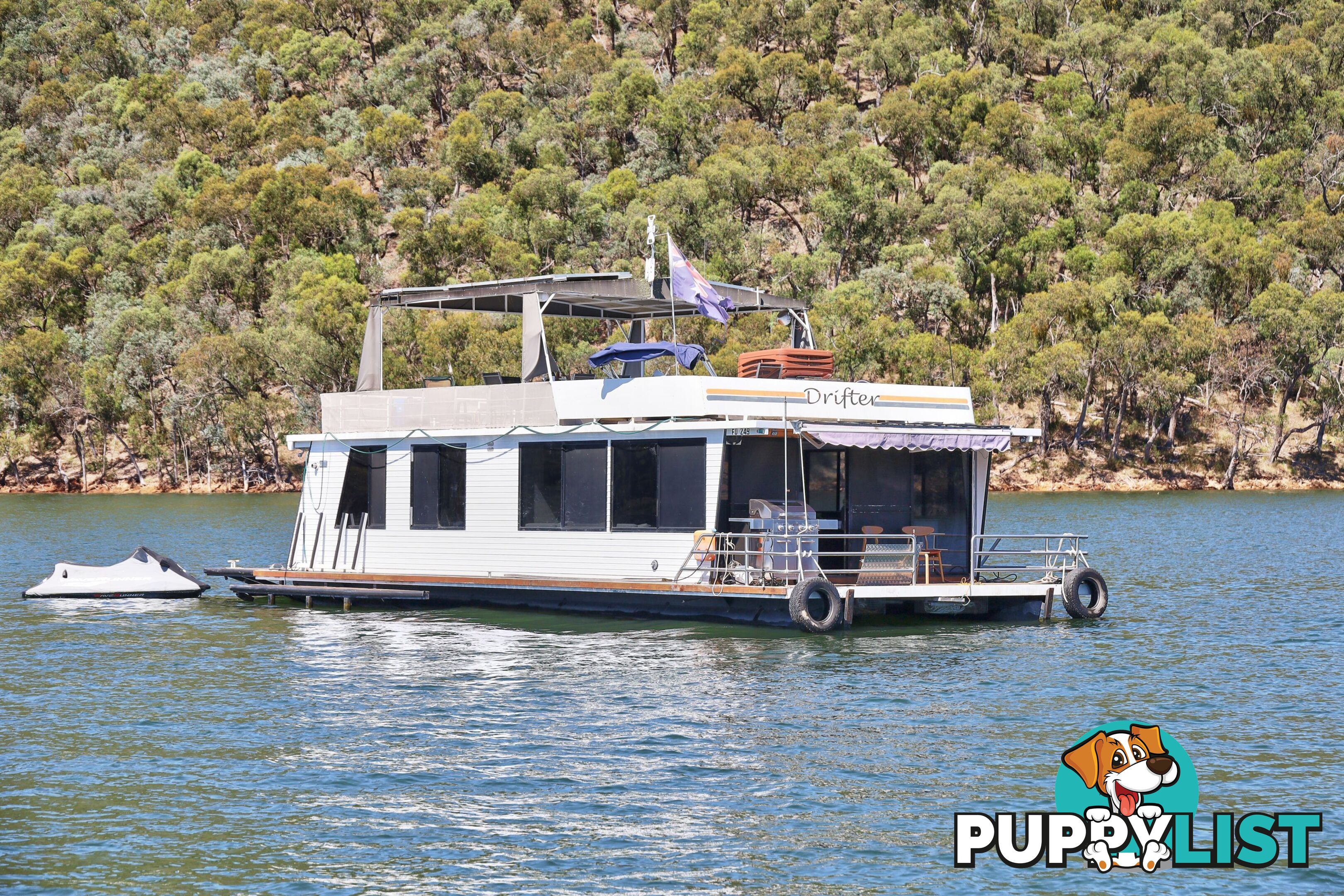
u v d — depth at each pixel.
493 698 26.08
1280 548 68.38
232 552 68.00
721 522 32.75
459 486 37.59
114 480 176.88
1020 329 166.50
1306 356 166.88
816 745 22.41
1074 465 163.00
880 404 35.69
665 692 26.44
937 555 36.22
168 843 17.95
